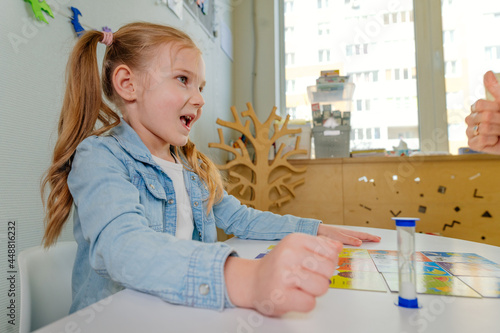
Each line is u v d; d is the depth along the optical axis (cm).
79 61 62
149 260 35
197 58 65
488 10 182
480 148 66
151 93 62
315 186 163
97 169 49
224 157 182
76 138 61
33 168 74
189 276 33
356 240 63
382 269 45
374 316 30
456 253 56
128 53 64
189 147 83
